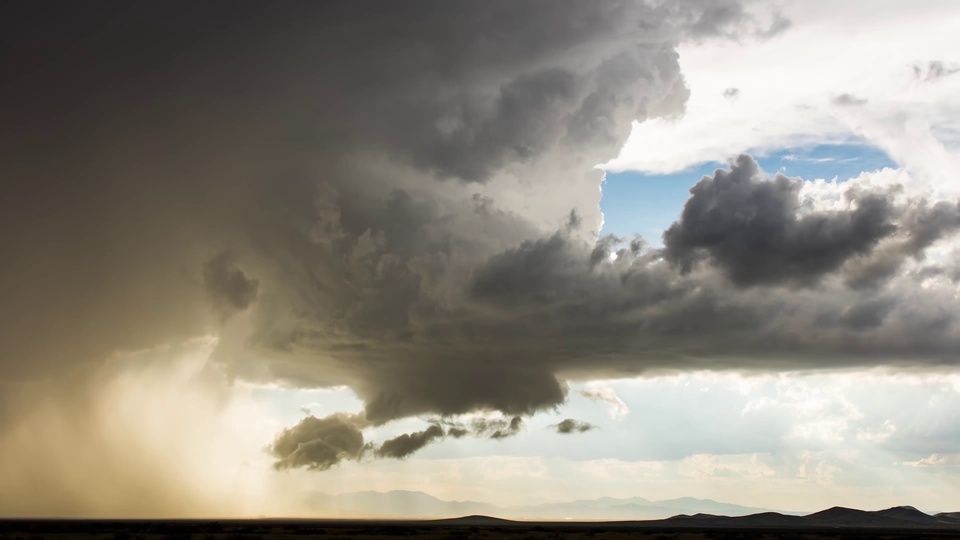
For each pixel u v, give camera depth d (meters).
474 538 127.19
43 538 103.50
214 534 129.38
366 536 130.38
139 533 128.88
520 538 132.12
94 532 129.88
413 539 120.31
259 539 109.44
